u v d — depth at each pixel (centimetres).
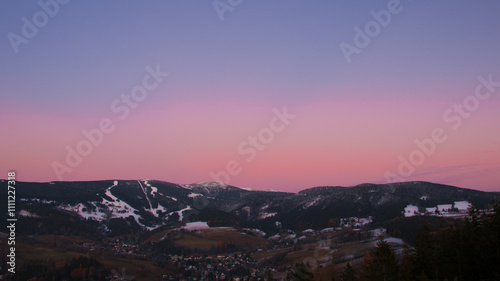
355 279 9650
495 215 7606
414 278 7669
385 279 7450
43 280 17900
